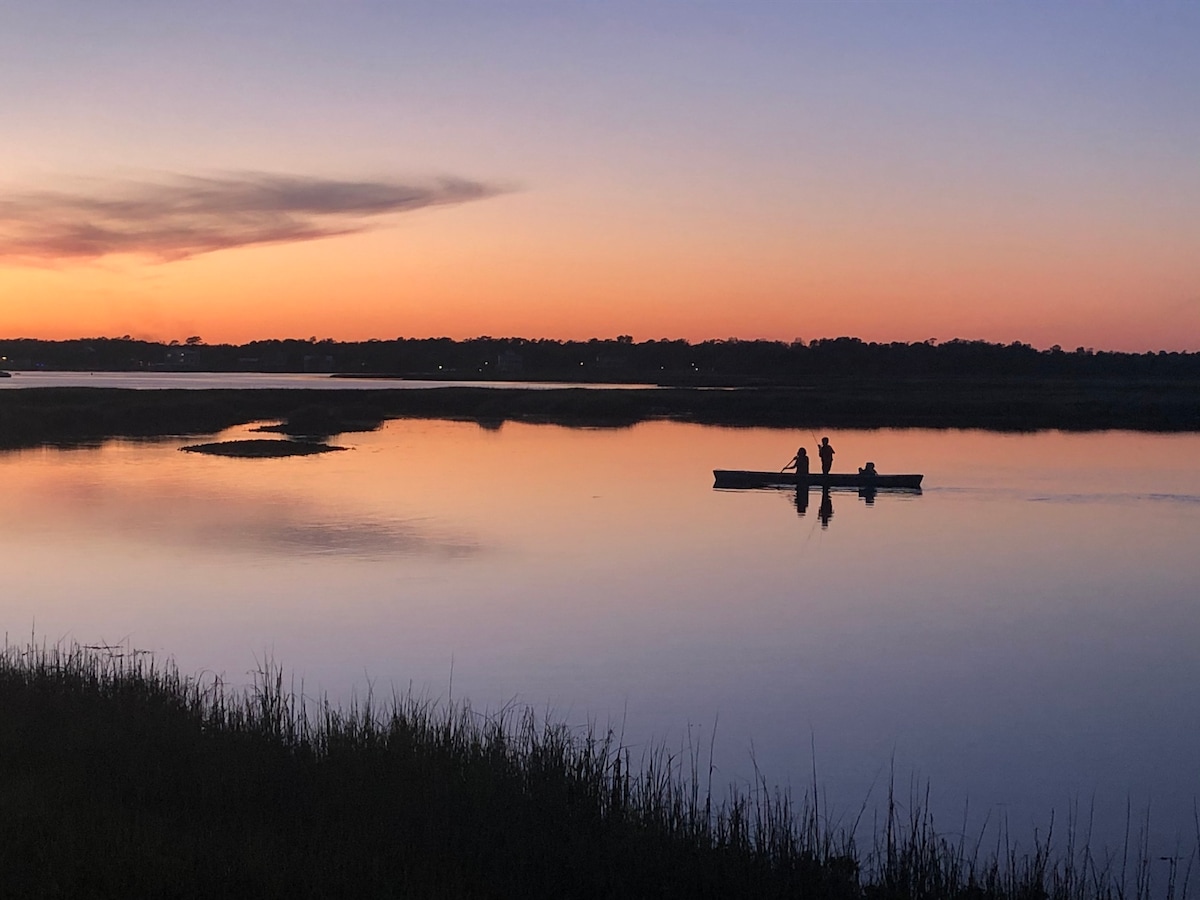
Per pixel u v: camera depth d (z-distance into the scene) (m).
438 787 9.71
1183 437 62.12
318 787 9.72
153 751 10.25
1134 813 11.59
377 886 7.68
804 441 59.72
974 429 68.56
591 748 11.14
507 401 90.69
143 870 7.53
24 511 31.95
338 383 165.50
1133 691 15.93
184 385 143.88
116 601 20.70
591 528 29.94
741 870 8.58
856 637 18.73
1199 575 24.20
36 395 74.06
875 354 185.12
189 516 31.22
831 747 13.45
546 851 8.59
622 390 117.00
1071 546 27.77
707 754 13.09
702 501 35.66
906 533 29.62
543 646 17.89
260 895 7.42
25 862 7.53
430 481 40.19
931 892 8.61
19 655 14.36
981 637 18.86
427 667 16.58
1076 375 168.75
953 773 12.65
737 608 20.78
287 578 22.92
